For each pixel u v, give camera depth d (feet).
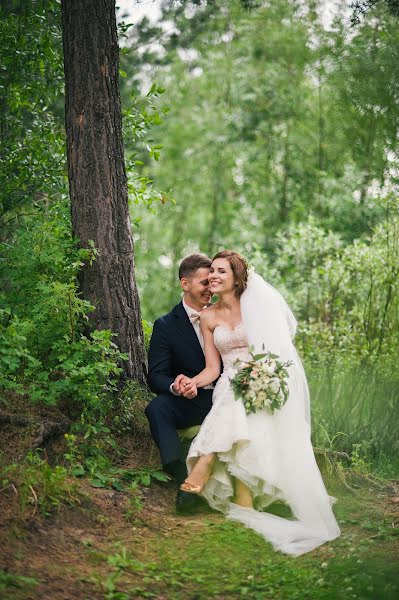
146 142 21.85
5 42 21.67
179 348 17.10
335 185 40.40
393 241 26.22
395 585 11.91
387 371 23.94
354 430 22.75
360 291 29.22
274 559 13.21
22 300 17.98
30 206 22.98
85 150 18.11
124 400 17.54
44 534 12.57
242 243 49.37
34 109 23.13
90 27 18.04
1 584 10.69
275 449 15.24
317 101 44.14
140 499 15.17
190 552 13.12
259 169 48.88
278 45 43.52
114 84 18.43
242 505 15.24
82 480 15.21
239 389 15.48
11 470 14.05
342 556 13.38
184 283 17.25
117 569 11.94
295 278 34.42
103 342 16.62
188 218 55.01
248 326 16.28
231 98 48.32
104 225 18.12
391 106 30.27
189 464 15.33
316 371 25.96
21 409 16.47
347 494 17.22
